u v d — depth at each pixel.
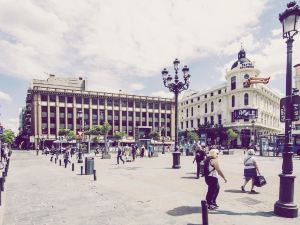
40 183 10.55
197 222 5.38
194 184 9.88
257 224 5.20
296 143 28.09
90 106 65.94
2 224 5.49
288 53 5.91
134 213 6.11
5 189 9.28
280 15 6.00
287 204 5.70
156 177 11.76
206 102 69.44
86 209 6.54
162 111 76.56
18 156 32.94
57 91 61.69
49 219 5.79
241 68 56.94
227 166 16.47
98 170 14.84
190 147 31.83
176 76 15.33
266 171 13.80
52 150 35.69
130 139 67.69
